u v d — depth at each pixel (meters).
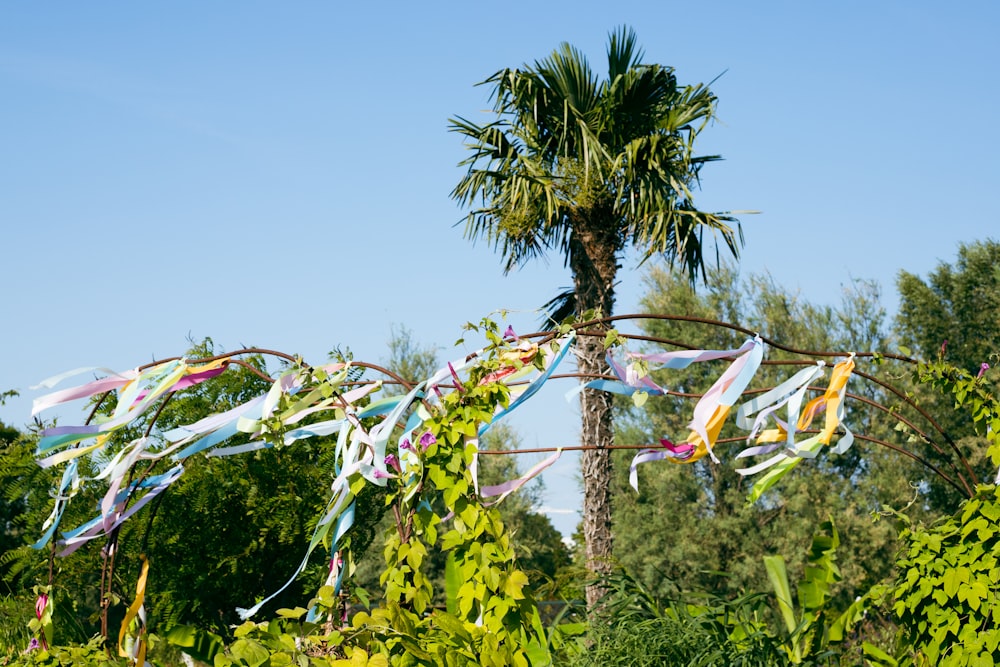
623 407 19.47
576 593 7.04
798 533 17.25
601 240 9.80
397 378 3.87
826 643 5.62
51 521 4.05
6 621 5.94
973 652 4.42
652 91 9.73
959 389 4.88
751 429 4.23
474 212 10.09
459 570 3.54
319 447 7.77
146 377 3.96
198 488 7.21
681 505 18.36
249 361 7.59
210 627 7.43
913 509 18.02
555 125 9.91
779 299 18.89
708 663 4.80
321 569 6.32
